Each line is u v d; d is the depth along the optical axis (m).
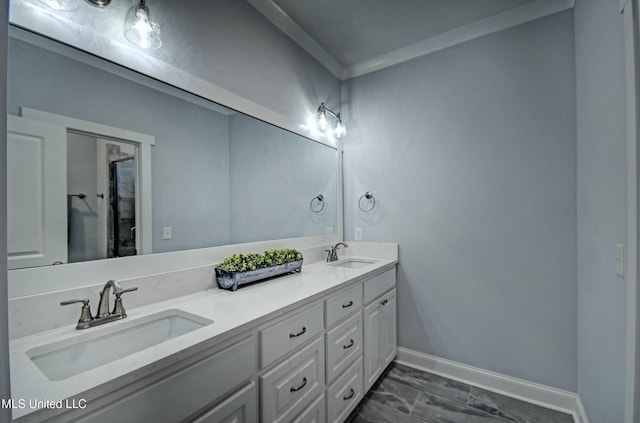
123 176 1.20
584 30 1.53
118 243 1.16
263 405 1.08
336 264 2.23
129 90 1.21
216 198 1.58
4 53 0.46
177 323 1.14
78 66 1.06
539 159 1.85
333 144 2.51
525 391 1.87
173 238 1.36
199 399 0.86
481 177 2.03
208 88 1.50
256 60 1.78
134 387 0.72
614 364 1.13
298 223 2.16
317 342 1.38
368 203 2.51
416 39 2.20
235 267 1.43
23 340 0.88
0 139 0.45
